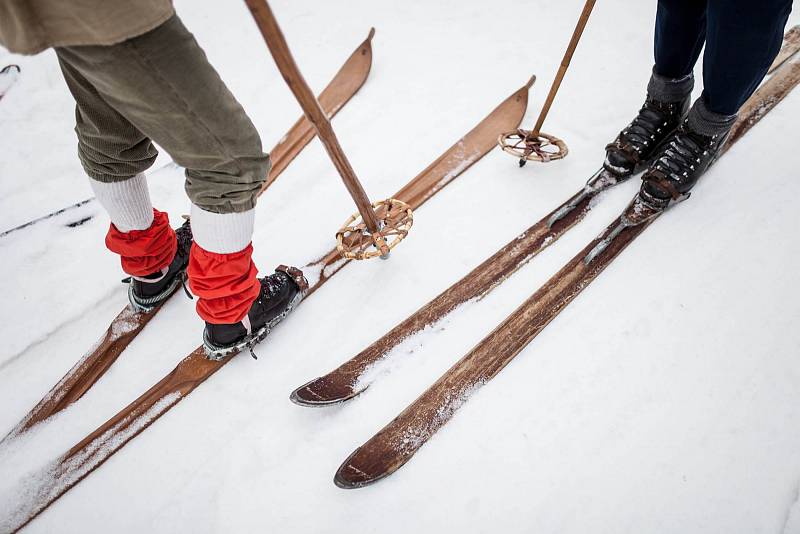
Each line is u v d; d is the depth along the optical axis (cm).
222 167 104
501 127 202
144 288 153
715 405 133
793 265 155
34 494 128
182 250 162
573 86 220
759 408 131
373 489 126
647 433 130
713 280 154
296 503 126
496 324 151
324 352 151
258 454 133
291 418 139
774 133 188
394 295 161
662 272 157
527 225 175
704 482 122
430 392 138
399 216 157
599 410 134
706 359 140
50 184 204
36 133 223
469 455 129
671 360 140
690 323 146
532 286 158
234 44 258
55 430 139
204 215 114
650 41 237
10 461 133
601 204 175
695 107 156
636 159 172
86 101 105
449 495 124
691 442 128
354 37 257
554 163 192
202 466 132
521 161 185
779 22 128
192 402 142
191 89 89
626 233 165
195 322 159
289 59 96
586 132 202
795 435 127
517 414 134
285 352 151
